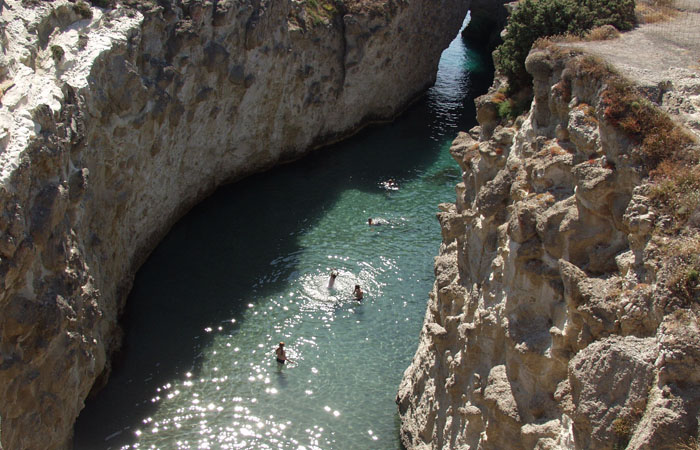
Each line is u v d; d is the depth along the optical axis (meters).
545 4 29.48
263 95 50.91
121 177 35.69
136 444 29.02
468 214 27.11
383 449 29.34
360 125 64.06
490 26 93.25
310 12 55.47
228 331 36.22
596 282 17.91
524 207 20.83
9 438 22.47
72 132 27.56
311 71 55.16
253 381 32.84
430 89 76.75
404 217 48.28
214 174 49.91
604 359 15.52
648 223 17.00
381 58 62.69
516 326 20.64
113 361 33.50
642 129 19.05
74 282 25.50
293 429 30.14
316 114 57.69
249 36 46.59
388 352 35.19
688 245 15.87
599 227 19.17
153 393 31.81
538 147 23.55
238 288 39.72
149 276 40.25
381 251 43.94
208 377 32.94
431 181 54.09
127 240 38.28
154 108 38.62
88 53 31.56
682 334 14.41
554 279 19.84
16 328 22.08
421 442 27.66
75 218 27.56
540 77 24.52
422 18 69.50
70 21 33.31
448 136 63.78
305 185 52.62
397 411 31.33
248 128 51.28
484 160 27.30
